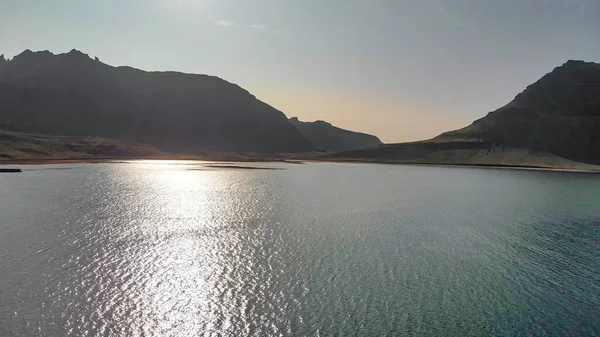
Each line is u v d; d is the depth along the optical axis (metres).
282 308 26.83
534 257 39.00
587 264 37.00
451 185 107.81
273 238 43.81
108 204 62.53
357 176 134.12
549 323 25.84
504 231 49.78
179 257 36.28
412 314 26.52
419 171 168.88
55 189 79.06
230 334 23.55
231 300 27.81
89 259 34.94
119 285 29.59
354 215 58.50
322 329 24.31
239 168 166.62
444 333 24.34
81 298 27.27
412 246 42.00
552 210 66.25
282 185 98.94
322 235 45.69
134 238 42.09
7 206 58.81
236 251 38.59
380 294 29.42
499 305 28.20
